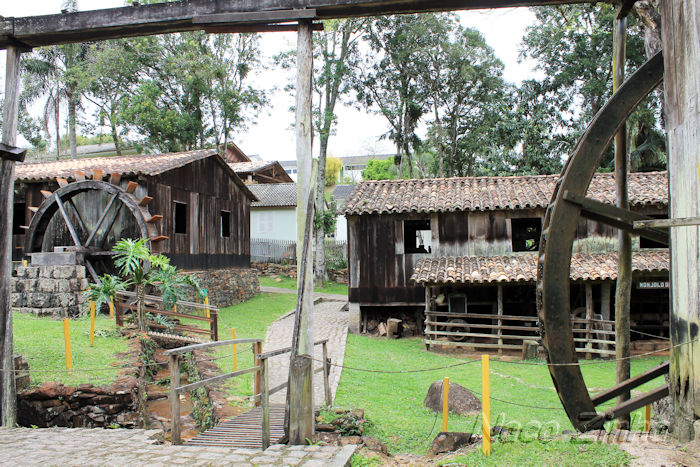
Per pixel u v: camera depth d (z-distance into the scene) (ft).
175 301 37.83
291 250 101.09
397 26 92.17
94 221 51.16
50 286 41.11
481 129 100.89
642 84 17.90
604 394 18.25
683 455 13.84
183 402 27.63
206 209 61.41
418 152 111.04
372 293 52.65
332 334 50.85
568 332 17.70
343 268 96.84
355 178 213.87
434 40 94.63
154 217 45.88
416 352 44.19
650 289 50.11
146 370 30.83
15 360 23.07
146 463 14.14
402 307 55.16
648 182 49.80
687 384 15.42
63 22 20.92
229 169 66.28
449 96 102.99
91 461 14.30
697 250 14.92
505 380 34.14
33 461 14.26
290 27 20.24
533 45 84.07
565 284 17.81
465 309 49.78
